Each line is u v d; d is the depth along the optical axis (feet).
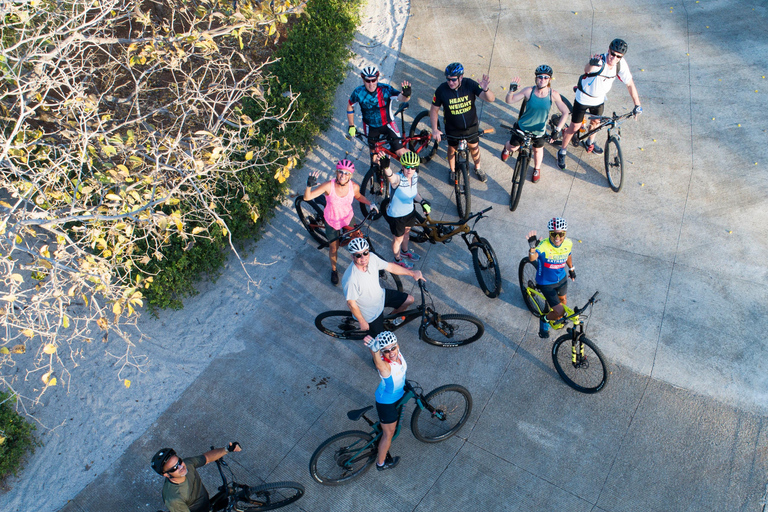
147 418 20.84
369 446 17.49
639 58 33.91
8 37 22.06
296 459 19.04
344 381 21.22
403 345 22.08
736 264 23.31
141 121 21.30
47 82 18.12
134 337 23.47
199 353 22.93
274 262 26.27
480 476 18.02
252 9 20.80
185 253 24.62
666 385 19.70
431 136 28.22
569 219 26.22
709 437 18.21
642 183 27.30
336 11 38.60
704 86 31.60
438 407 18.34
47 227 16.01
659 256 24.06
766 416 18.53
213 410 20.80
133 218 17.21
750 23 34.99
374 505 17.67
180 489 14.26
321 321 21.75
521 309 22.88
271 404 20.75
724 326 21.24
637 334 21.35
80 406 21.31
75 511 18.40
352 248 16.97
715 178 26.96
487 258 22.29
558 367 20.18
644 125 30.04
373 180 27.58
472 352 21.57
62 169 17.43
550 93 24.34
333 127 32.76
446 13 39.52
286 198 29.09
